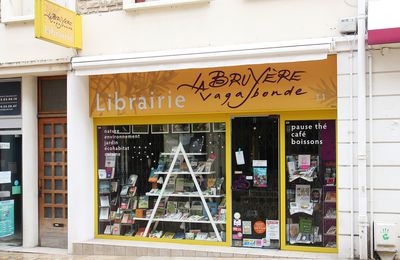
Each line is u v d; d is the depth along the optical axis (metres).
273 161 7.59
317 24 7.06
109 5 8.13
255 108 7.47
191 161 8.15
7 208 9.04
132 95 8.16
